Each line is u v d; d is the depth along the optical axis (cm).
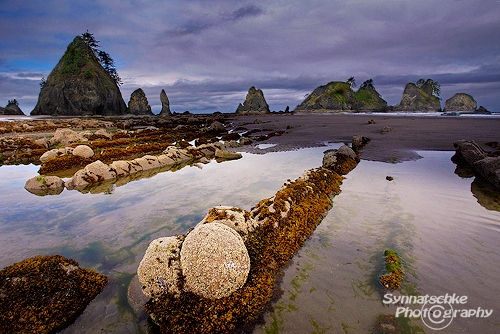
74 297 475
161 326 427
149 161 1494
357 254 582
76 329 432
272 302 461
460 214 745
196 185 1121
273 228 643
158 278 467
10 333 407
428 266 526
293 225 672
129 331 427
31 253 635
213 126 3384
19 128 3409
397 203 837
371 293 468
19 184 1235
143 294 482
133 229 745
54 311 444
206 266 445
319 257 582
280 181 1127
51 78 9631
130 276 548
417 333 386
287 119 5244
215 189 1055
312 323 414
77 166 1598
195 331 411
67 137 2367
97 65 10044
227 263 452
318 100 10594
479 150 1315
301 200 784
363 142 2009
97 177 1231
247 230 593
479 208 782
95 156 1744
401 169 1231
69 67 9112
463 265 525
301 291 482
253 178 1188
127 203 945
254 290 471
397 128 2839
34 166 1652
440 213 755
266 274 519
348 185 1025
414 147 1769
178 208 879
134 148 1955
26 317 423
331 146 1995
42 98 9406
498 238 616
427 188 966
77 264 539
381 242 622
